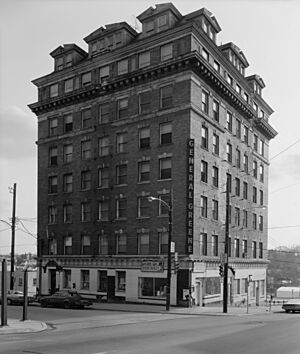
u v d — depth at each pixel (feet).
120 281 135.54
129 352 39.60
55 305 117.60
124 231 135.54
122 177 139.44
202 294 126.72
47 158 163.84
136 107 136.98
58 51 165.17
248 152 170.81
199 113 128.26
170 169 126.93
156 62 132.36
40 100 167.43
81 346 43.68
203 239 129.18
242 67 172.04
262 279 183.21
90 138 149.28
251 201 172.76
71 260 149.38
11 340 48.96
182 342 46.85
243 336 52.65
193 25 124.67
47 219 160.66
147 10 140.87
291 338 50.72
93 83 149.48
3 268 62.95
